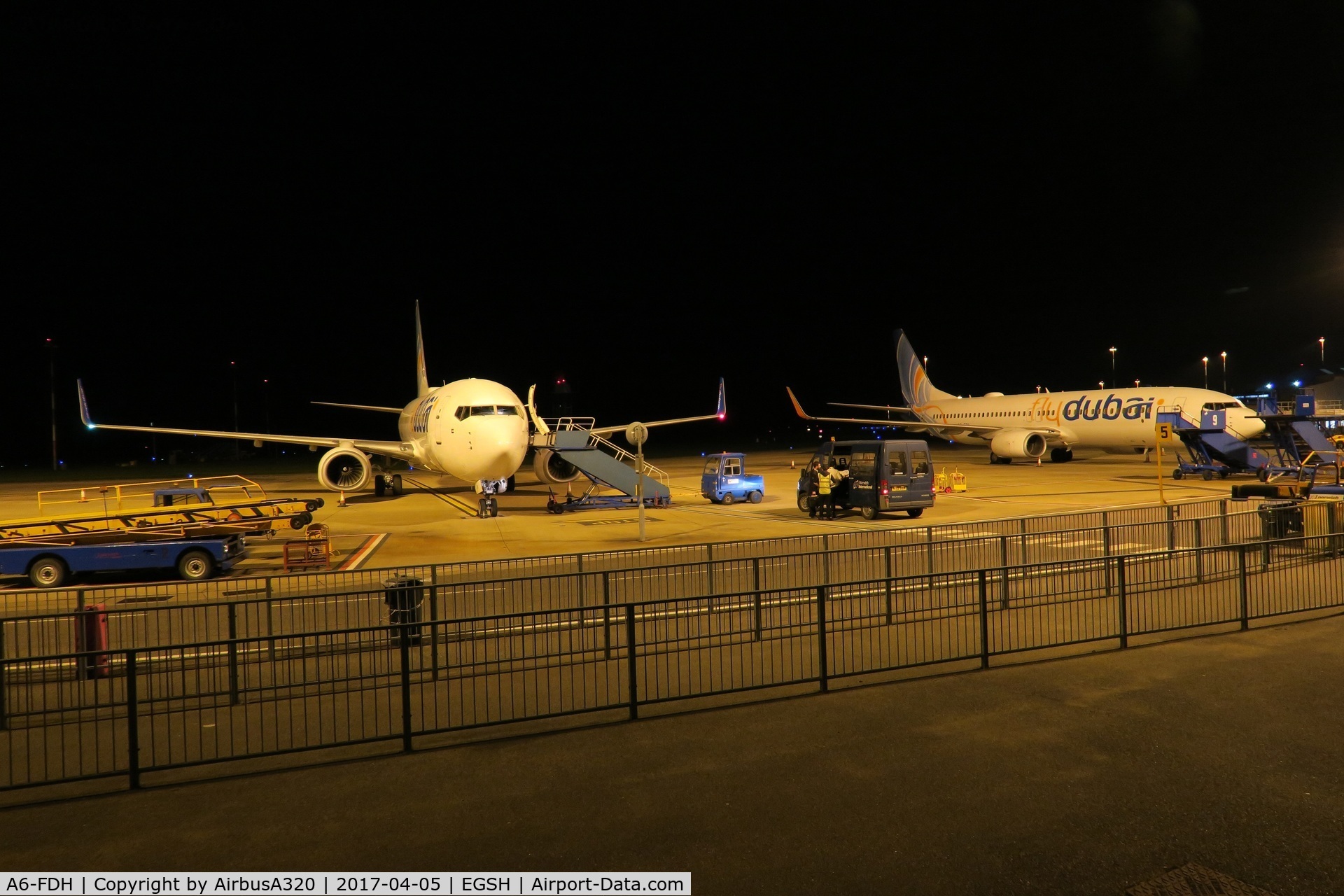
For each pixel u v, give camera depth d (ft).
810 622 37.86
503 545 76.84
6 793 23.52
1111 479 135.23
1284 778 22.38
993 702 29.19
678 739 26.53
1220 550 38.52
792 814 21.06
